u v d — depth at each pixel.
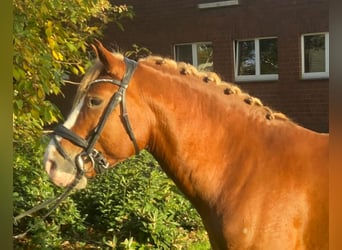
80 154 2.11
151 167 4.98
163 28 10.13
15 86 3.14
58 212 4.39
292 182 2.08
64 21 4.21
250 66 9.68
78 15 4.23
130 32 10.19
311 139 2.17
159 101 2.15
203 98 2.19
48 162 2.11
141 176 4.71
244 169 2.12
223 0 9.50
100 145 2.12
